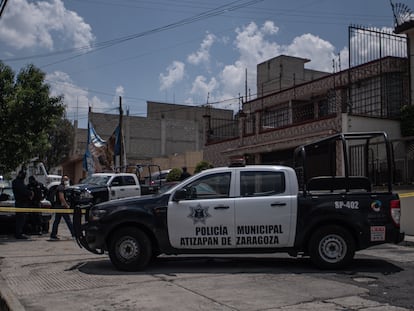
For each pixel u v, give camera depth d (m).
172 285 7.71
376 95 19.97
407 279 8.05
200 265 9.59
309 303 6.52
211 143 27.53
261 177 9.12
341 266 8.82
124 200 9.23
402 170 14.99
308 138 19.23
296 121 25.05
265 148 22.23
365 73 20.50
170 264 9.74
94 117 55.66
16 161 15.76
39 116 15.38
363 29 19.73
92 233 9.07
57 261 10.43
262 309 6.24
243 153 23.92
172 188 9.27
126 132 56.38
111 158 32.34
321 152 18.47
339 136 9.66
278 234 8.87
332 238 8.86
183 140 59.16
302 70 35.56
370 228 8.82
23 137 15.30
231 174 9.16
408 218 14.30
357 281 7.91
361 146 16.17
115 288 7.59
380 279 8.05
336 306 6.35
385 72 19.50
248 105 29.17
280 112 26.31
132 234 8.99
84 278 8.48
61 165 52.28
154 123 57.81
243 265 9.54
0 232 15.59
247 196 9.01
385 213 8.88
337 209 8.84
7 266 9.91
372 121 18.27
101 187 20.61
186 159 40.97
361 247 8.88
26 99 15.03
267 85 35.41
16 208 13.91
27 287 7.91
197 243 8.95
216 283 7.82
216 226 8.91
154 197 9.18
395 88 19.42
